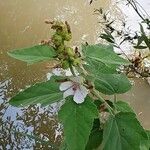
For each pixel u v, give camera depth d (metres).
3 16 2.31
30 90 0.32
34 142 1.42
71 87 0.31
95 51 0.33
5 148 1.42
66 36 0.31
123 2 2.17
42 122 1.52
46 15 2.30
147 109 1.54
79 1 2.39
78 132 0.30
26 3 2.40
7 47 2.08
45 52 0.31
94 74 0.33
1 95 1.71
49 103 0.31
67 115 0.30
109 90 0.36
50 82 0.32
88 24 2.19
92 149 0.36
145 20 0.97
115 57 0.33
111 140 0.32
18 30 2.20
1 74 1.86
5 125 1.52
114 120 0.33
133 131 0.32
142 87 1.60
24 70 1.85
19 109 1.60
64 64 0.31
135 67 0.76
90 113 0.30
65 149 0.35
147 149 0.36
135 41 1.57
